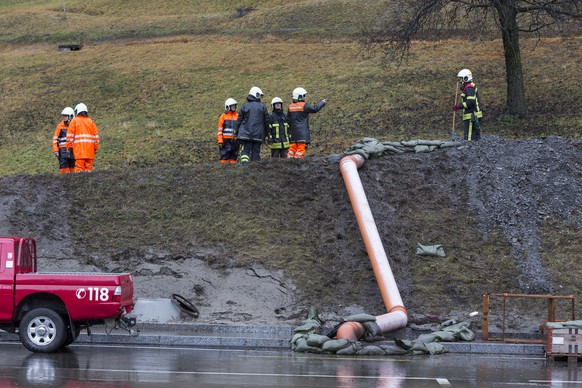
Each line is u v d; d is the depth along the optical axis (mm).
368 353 34969
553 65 94750
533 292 43469
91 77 116312
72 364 30250
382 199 49656
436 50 106500
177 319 41562
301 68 108062
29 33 167625
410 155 52875
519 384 28141
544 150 52969
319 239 47156
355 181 47594
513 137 74688
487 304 38188
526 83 90625
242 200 49969
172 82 108938
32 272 35781
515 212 48781
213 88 104188
